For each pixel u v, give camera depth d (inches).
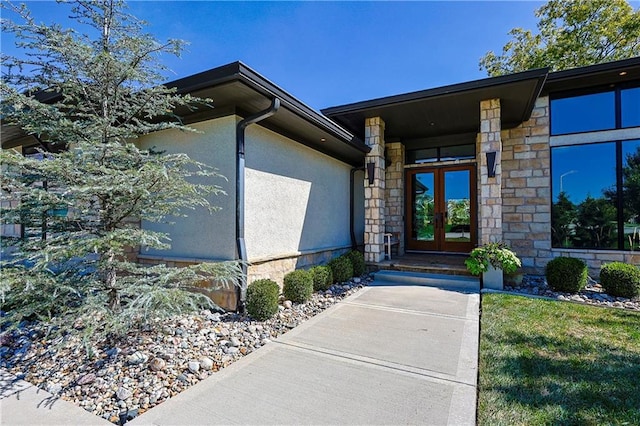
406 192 376.5
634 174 256.5
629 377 103.7
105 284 136.3
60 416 88.2
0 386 104.7
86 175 117.4
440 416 86.0
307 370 113.4
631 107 259.4
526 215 292.7
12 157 101.9
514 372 107.7
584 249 271.4
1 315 160.2
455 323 162.1
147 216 147.8
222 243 187.6
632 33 440.1
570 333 142.6
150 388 101.0
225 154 187.0
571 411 86.0
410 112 281.6
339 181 319.0
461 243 350.3
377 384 103.4
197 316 166.7
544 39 526.0
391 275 267.0
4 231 313.6
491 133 249.4
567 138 279.4
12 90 118.6
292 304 198.5
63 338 128.3
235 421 84.5
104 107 138.3
